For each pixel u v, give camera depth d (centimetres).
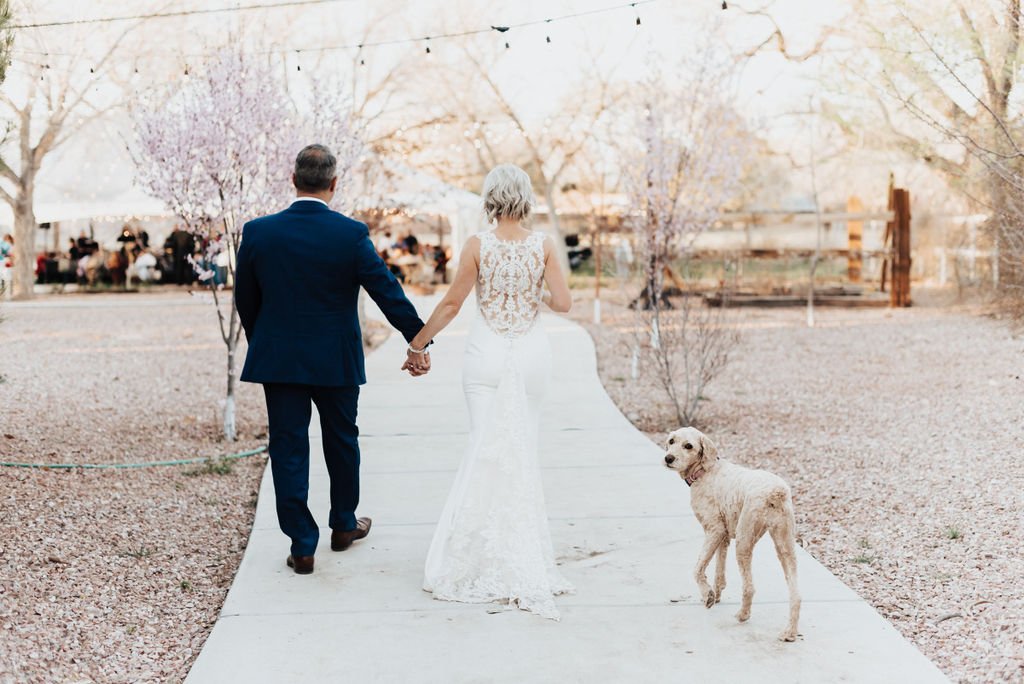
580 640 361
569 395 960
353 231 427
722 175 1292
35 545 480
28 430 776
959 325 1466
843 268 2538
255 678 333
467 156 2958
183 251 2748
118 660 357
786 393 973
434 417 845
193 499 585
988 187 952
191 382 1081
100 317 1881
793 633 354
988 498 559
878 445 719
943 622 382
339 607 397
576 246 2781
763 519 355
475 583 407
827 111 1558
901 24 895
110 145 2458
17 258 2380
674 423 830
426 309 1934
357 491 471
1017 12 735
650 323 1091
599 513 537
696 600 400
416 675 334
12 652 357
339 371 430
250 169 764
